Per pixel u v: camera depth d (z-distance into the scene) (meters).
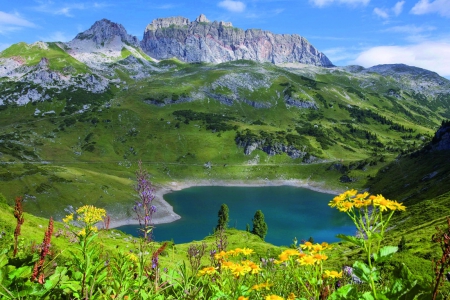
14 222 32.12
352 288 3.74
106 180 181.25
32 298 4.28
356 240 3.42
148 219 6.11
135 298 5.42
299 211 173.50
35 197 143.62
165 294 6.21
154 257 5.82
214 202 194.12
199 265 6.49
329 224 147.25
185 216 161.25
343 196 3.70
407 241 63.72
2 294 4.19
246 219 159.12
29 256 4.96
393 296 3.09
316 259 4.49
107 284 5.65
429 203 110.38
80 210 7.00
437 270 2.92
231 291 5.83
